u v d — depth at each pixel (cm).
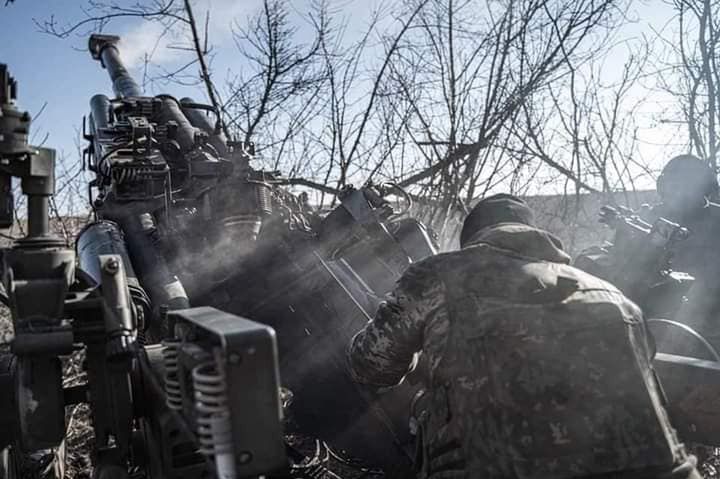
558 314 229
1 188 234
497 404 217
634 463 213
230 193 395
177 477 227
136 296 315
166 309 328
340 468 344
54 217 690
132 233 383
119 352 238
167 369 217
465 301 234
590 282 244
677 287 360
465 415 222
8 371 261
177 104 542
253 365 178
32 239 237
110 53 684
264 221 412
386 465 324
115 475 247
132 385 262
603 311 232
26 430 234
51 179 240
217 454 177
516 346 223
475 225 277
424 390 284
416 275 248
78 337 248
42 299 232
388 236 384
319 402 347
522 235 253
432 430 234
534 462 210
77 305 243
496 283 236
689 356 327
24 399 234
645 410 221
